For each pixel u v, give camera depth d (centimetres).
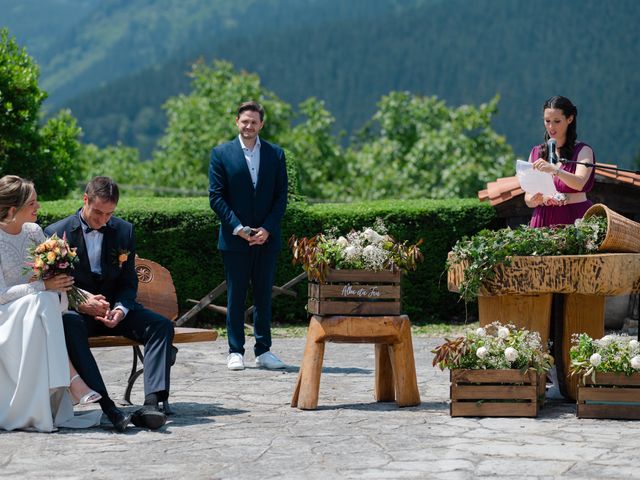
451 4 13588
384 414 692
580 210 766
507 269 697
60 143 1547
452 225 1226
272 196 920
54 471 538
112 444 603
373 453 570
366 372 888
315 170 3269
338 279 720
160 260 1195
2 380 651
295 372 895
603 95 9931
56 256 650
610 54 10181
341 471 530
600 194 1145
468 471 527
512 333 700
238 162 908
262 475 526
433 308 1243
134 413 650
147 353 676
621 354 661
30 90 1477
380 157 3173
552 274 688
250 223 909
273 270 920
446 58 12850
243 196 907
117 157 3856
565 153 769
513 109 11006
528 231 707
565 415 677
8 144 1459
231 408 723
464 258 712
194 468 543
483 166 2986
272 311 1229
